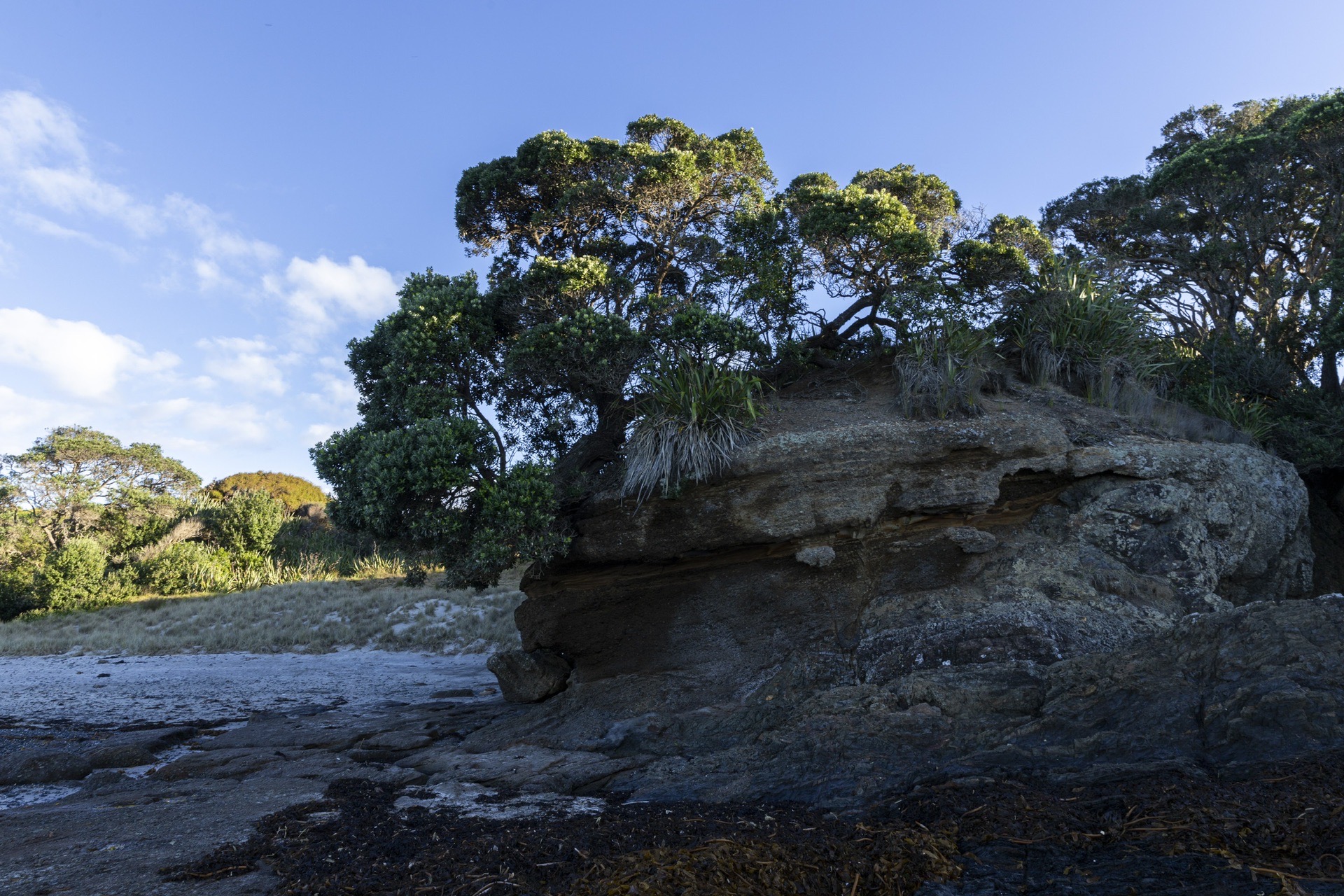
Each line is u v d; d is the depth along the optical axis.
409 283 10.68
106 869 4.66
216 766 8.00
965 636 7.55
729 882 3.76
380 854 4.65
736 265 10.57
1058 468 8.70
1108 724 5.39
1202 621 5.98
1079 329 10.74
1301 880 3.16
